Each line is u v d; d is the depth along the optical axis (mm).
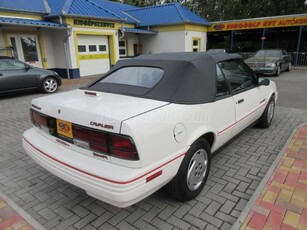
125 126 2086
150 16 20516
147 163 2184
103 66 16203
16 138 4918
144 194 2205
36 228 2451
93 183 2146
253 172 3477
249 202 2711
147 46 20922
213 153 3322
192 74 2867
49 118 2689
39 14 13188
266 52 15219
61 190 3143
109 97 2783
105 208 2791
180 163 2557
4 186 3244
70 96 2949
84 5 14797
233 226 2379
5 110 7102
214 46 28172
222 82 3297
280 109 6699
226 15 32688
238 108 3574
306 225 2381
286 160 3615
